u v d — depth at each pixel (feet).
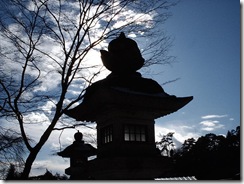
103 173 38.55
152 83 42.98
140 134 40.88
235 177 42.55
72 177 49.14
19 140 38.37
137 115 41.14
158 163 39.22
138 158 37.88
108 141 41.24
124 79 41.34
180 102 41.73
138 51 43.37
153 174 38.73
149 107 40.78
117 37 43.32
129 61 42.52
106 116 41.96
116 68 42.75
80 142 53.72
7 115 38.75
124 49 42.60
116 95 37.68
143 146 40.19
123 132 39.47
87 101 41.70
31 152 35.76
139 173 37.83
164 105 41.57
